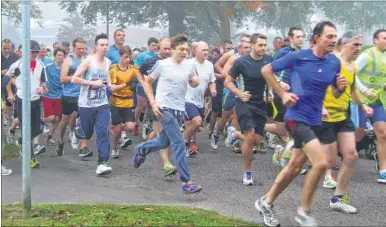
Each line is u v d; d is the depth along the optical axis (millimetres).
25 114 6180
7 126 14508
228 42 15609
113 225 5914
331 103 6805
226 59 11922
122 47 10312
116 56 11477
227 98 11039
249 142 8273
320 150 5730
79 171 9422
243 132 8289
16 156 10578
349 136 6914
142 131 13422
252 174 9203
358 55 7781
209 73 10406
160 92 7848
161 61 7855
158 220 6137
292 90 5938
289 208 6965
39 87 9516
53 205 6910
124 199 7492
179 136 7762
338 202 6914
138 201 7379
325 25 5836
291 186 8203
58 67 11844
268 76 5949
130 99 10531
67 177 8922
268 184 8461
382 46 8500
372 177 9086
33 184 8383
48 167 9742
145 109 12703
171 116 7750
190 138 10633
